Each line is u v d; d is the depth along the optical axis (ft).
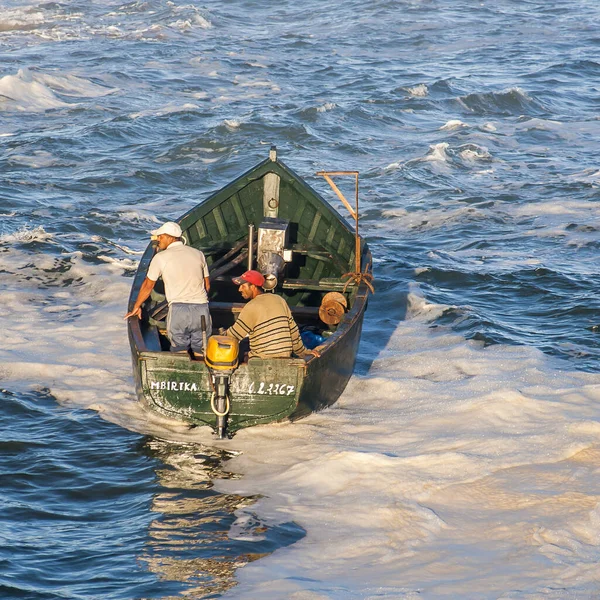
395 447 93.86
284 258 123.75
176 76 393.50
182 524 80.02
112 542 77.00
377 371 116.98
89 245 172.76
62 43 477.36
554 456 89.40
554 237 187.73
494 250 179.42
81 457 93.97
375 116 321.11
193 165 249.55
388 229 196.95
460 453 90.53
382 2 626.64
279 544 75.61
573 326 135.44
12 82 335.47
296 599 65.98
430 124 317.83
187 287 99.71
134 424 101.81
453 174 247.09
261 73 407.03
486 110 343.26
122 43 476.13
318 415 103.45
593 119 329.93
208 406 96.43
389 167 250.78
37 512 82.79
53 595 68.44
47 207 200.64
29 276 154.10
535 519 76.84
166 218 198.18
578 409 100.99
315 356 95.14
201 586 69.26
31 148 258.16
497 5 633.61
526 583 66.44
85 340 125.29
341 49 481.87
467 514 79.00
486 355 121.49
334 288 121.19
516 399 104.01
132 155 257.55
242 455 94.27
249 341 99.45
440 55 468.34
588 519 76.23
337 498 83.46
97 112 314.55
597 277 159.33
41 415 103.19
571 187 229.25
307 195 131.85
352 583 68.28
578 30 540.52
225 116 311.06
